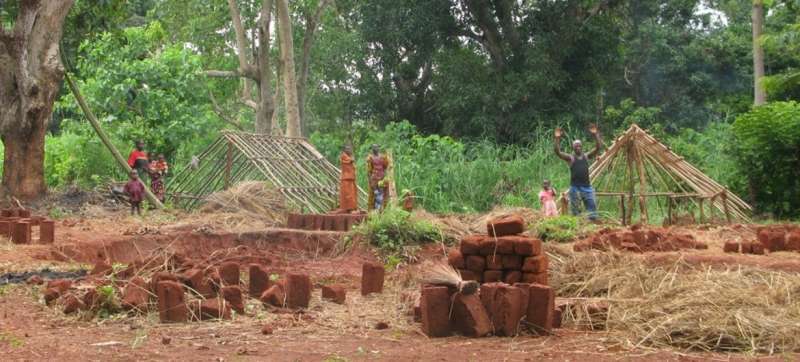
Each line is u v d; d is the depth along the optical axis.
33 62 19.34
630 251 12.55
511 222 8.62
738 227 17.58
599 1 34.12
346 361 6.22
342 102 37.62
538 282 8.28
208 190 21.73
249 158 20.81
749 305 7.77
